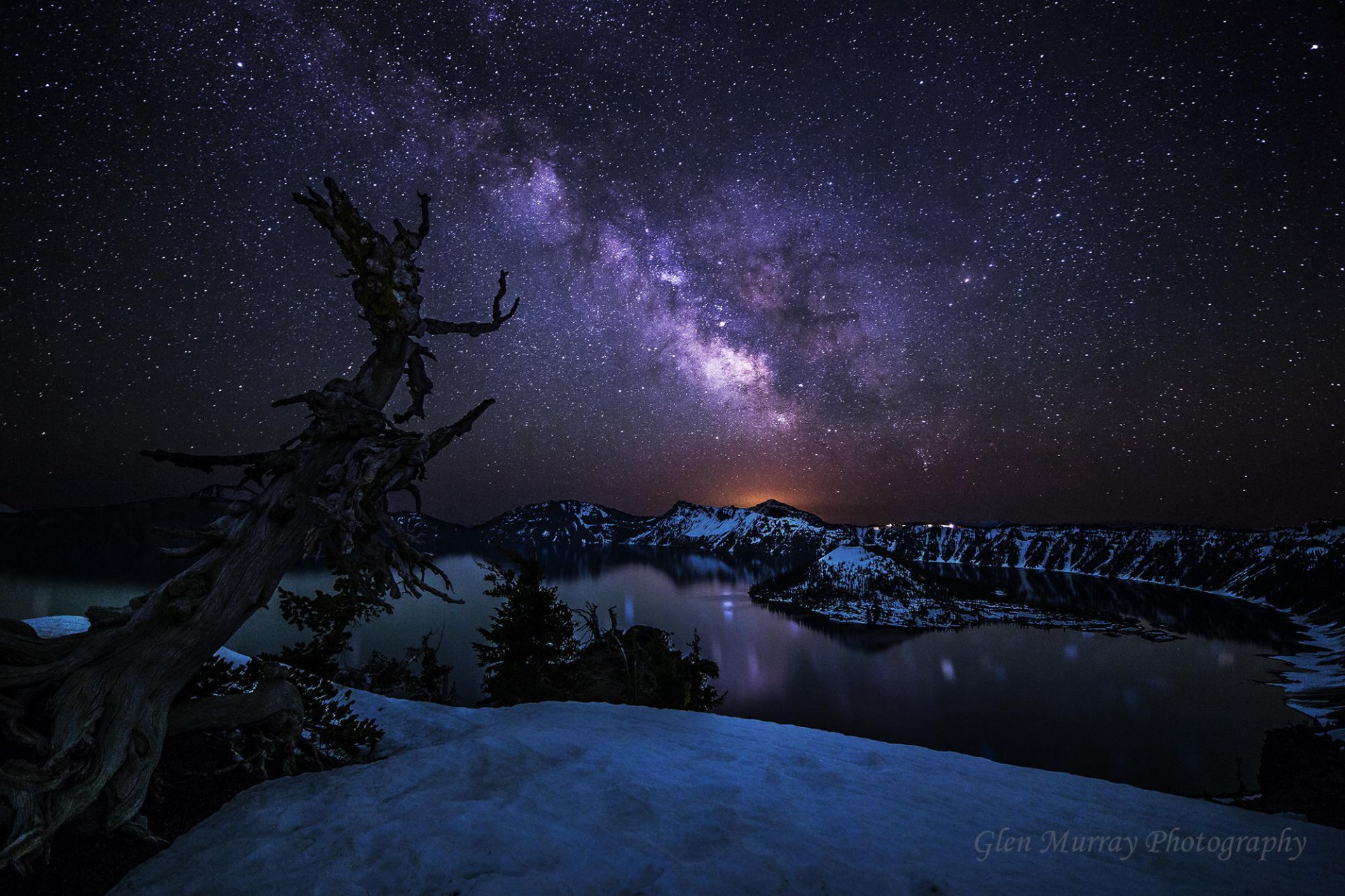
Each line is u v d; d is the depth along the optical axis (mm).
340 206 8570
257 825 6922
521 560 29719
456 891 5312
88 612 7469
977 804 7676
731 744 9914
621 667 29875
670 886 5289
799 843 6160
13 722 6539
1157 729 118375
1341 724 96500
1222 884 5781
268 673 9156
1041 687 150875
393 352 8984
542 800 7133
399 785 7789
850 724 124250
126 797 6977
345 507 8164
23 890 5914
